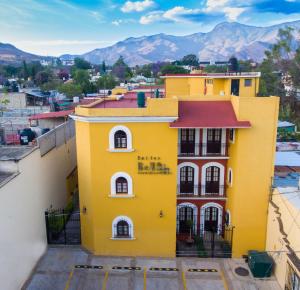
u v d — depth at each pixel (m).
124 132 19.91
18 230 18.17
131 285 19.02
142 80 92.50
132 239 21.55
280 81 61.78
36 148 21.27
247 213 21.16
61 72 133.62
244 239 21.50
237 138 20.20
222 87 30.02
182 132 21.92
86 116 19.56
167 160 20.25
